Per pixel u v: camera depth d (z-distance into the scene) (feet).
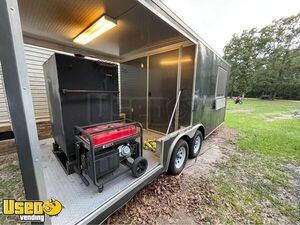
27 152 2.77
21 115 2.62
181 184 7.36
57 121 6.67
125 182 5.51
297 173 8.84
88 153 5.02
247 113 32.78
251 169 9.18
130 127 6.32
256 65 73.56
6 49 2.42
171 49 10.04
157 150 6.97
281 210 5.99
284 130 18.49
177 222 5.26
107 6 5.67
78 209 4.15
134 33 8.16
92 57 12.56
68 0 5.32
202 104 10.12
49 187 5.23
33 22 7.05
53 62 5.68
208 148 12.51
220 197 6.60
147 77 12.17
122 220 5.22
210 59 10.48
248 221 5.43
